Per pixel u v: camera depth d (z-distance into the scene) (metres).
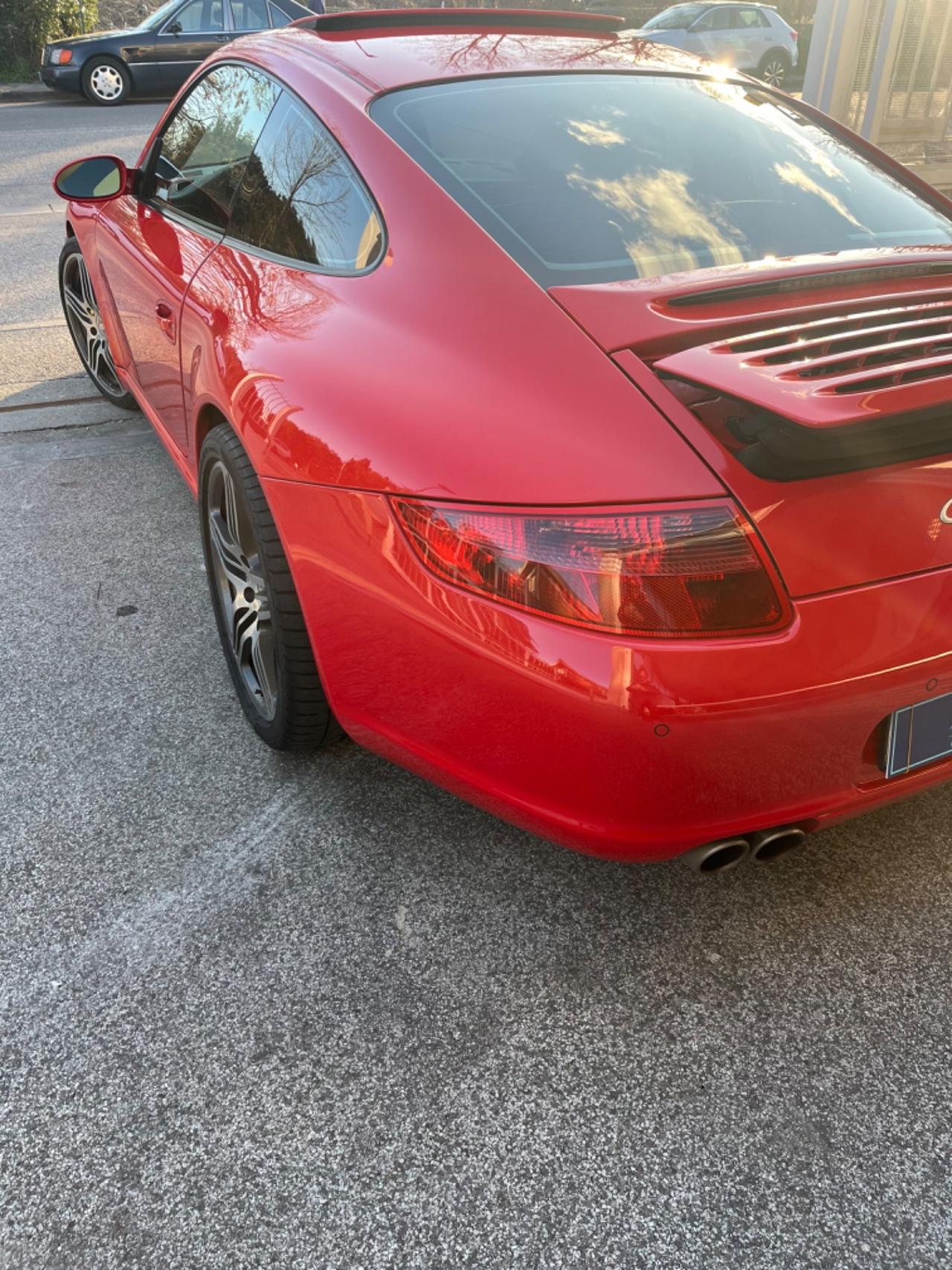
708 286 1.68
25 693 2.61
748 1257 1.40
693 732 1.40
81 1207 1.46
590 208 1.93
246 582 2.27
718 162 2.14
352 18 2.57
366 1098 1.62
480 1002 1.78
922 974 1.83
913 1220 1.44
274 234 2.31
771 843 1.63
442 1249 1.41
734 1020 1.75
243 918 1.95
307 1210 1.46
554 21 2.70
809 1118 1.58
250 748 2.41
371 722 1.86
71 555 3.32
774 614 1.40
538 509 1.44
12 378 4.88
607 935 1.91
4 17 17.33
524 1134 1.56
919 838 2.13
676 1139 1.55
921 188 2.36
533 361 1.59
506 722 1.54
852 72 6.29
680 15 16.97
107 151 10.66
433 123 2.07
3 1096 1.62
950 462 1.50
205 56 14.61
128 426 4.37
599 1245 1.41
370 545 1.65
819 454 1.37
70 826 2.17
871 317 1.58
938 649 1.50
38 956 1.86
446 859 2.09
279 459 1.83
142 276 2.99
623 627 1.39
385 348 1.78
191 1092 1.62
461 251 1.82
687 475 1.41
